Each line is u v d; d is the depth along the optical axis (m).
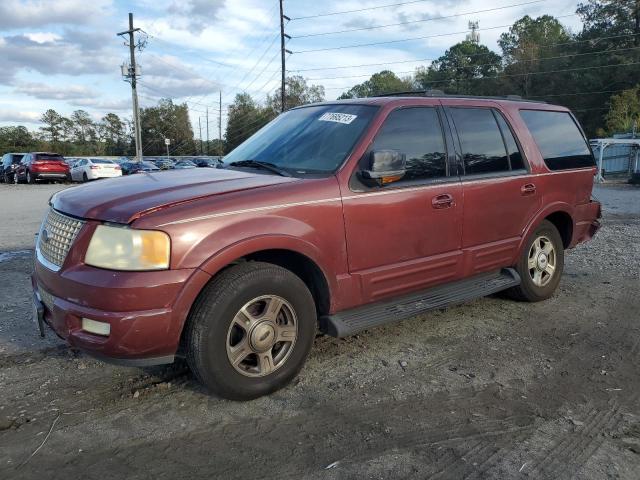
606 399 3.55
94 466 2.82
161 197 3.28
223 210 3.27
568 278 6.56
